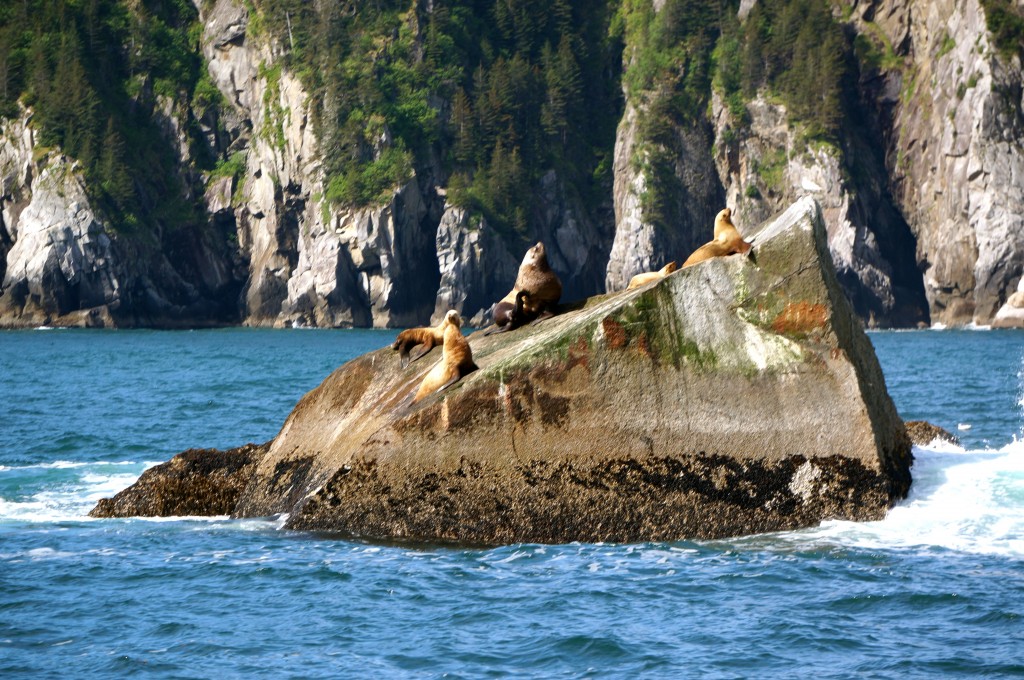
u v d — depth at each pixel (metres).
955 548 53.38
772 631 43.59
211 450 72.00
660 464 58.19
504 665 40.97
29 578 51.78
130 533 60.94
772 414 58.66
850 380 58.72
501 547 56.50
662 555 54.09
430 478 58.94
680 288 59.84
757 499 57.69
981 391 161.88
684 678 39.41
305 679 39.78
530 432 58.62
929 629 43.41
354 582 50.72
